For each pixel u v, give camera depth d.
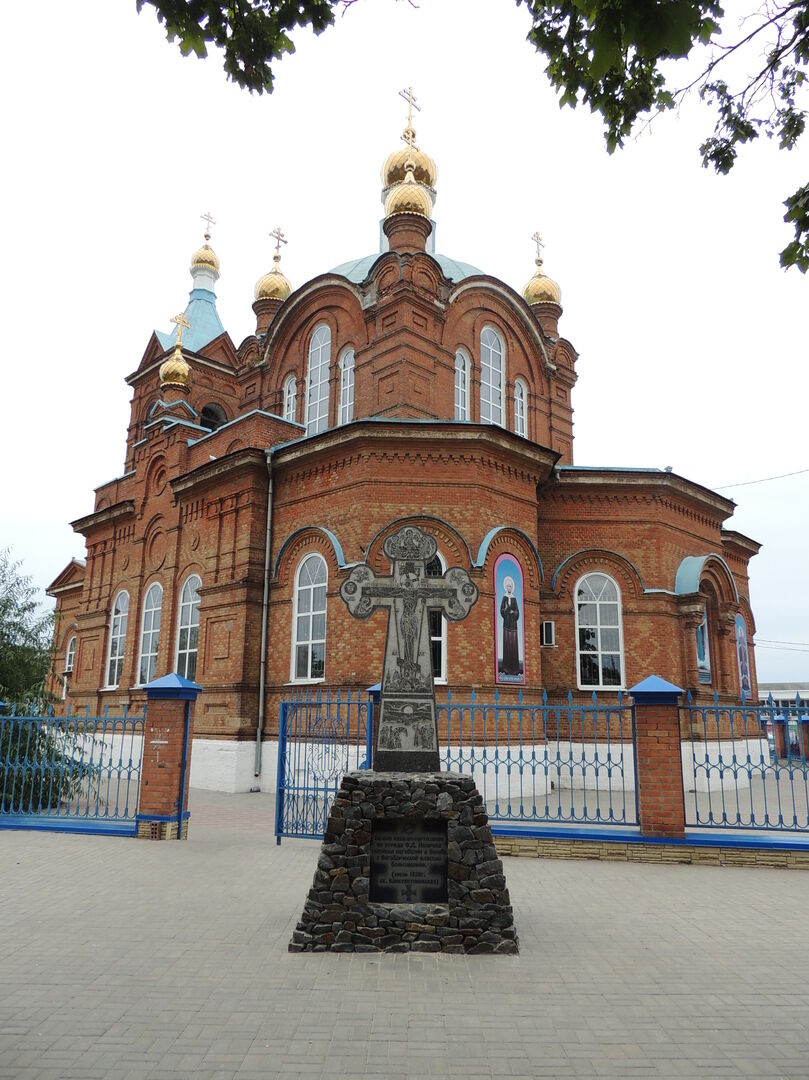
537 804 15.27
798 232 5.39
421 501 17.27
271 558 19.33
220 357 32.66
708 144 5.72
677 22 3.87
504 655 17.14
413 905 6.72
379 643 16.70
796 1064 4.66
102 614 26.25
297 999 5.55
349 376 23.34
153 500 24.38
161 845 11.10
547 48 5.05
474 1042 4.90
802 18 5.01
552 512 19.84
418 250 22.56
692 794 17.47
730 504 22.06
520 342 25.62
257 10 4.88
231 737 18.38
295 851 10.78
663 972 6.14
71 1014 5.27
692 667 19.33
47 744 14.10
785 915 7.80
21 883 8.85
